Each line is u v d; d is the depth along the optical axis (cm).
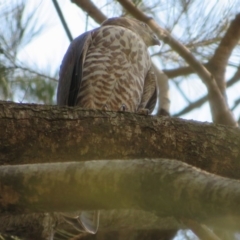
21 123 779
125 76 1175
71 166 567
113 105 1179
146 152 819
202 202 498
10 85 1264
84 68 1179
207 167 831
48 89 1294
